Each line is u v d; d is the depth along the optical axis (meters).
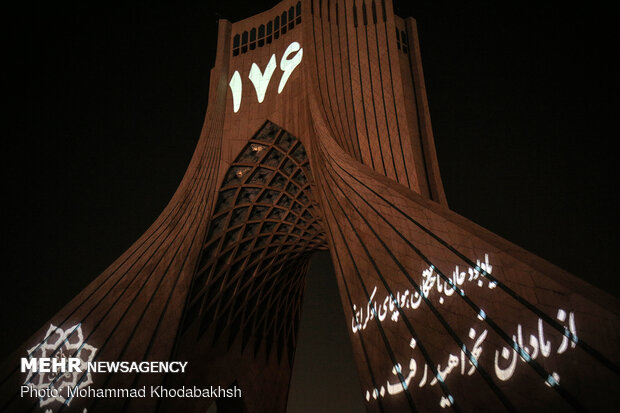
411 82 20.36
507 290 7.49
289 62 19.05
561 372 6.30
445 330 8.45
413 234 9.95
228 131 19.69
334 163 13.53
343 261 12.41
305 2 18.27
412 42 21.08
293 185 18.02
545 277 6.87
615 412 5.57
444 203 17.89
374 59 19.39
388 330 9.93
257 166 18.56
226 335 19.94
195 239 17.78
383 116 18.22
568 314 6.43
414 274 9.64
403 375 9.11
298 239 20.17
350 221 12.41
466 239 8.55
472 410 7.39
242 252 19.58
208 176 19.05
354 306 11.48
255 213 19.31
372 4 20.89
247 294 20.73
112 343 14.45
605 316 5.94
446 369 8.16
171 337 15.09
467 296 8.21
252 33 21.67
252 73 20.56
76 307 15.77
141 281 16.11
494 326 7.53
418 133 19.34
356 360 10.85
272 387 21.97
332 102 16.36
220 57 21.50
